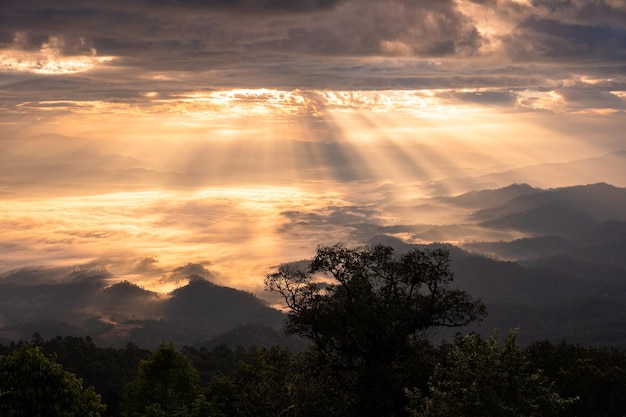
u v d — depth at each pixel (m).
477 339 19.77
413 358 30.09
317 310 30.58
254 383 26.69
